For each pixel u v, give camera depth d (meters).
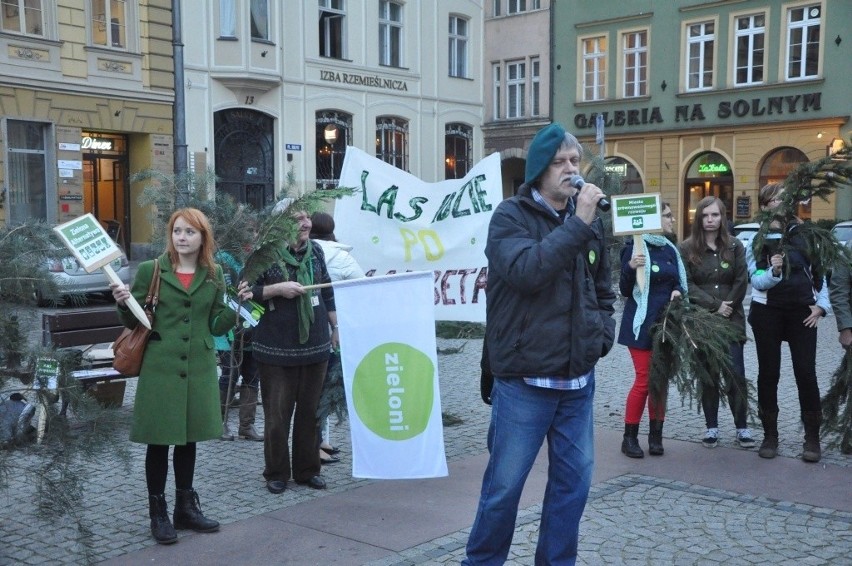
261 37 24.64
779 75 26.92
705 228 6.54
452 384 9.12
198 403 4.64
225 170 24.41
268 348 5.36
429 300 4.66
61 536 4.68
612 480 5.74
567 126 31.41
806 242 6.05
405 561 4.34
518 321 3.60
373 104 28.16
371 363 4.68
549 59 31.42
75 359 4.30
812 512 5.09
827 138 25.89
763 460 6.23
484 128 32.59
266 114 25.16
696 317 6.01
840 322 6.23
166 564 4.33
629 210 6.02
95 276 15.28
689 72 28.81
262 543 4.61
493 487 3.69
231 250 6.51
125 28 21.91
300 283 5.40
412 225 6.88
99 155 22.12
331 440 6.91
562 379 3.62
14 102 19.53
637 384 6.30
